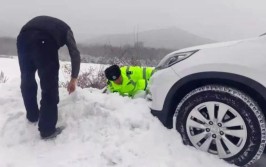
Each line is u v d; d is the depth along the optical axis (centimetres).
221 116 311
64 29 346
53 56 331
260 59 299
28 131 354
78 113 367
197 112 322
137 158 306
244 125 302
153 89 348
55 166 296
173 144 323
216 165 304
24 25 346
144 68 499
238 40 330
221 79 317
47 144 336
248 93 320
